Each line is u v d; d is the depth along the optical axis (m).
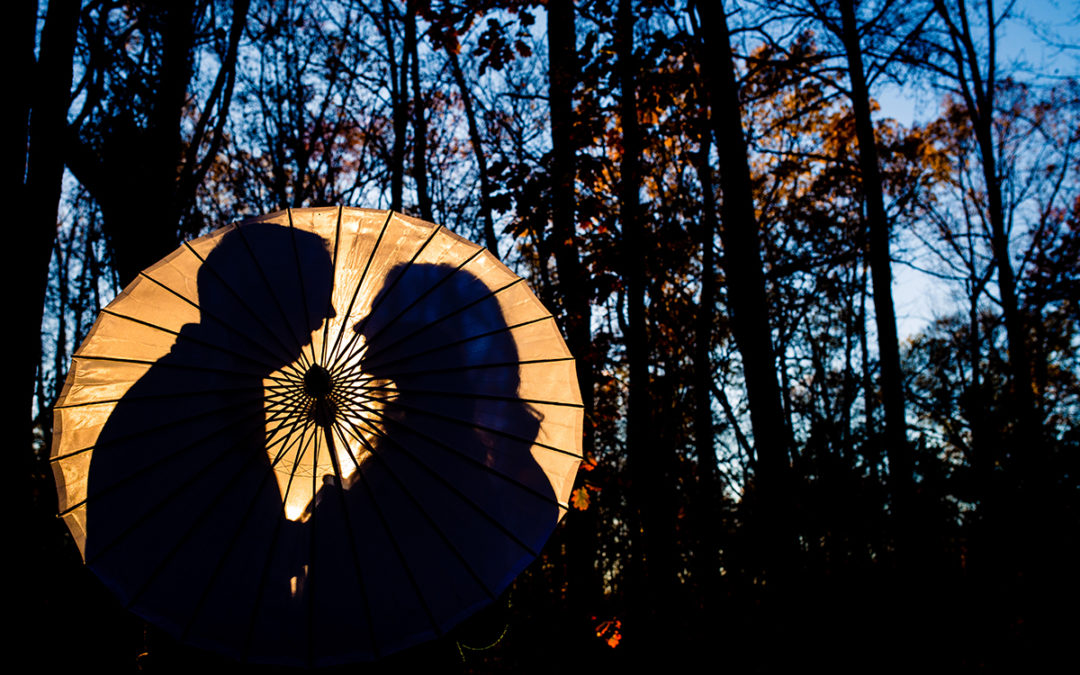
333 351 2.91
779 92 11.96
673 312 9.98
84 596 5.85
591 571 7.41
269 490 2.75
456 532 2.80
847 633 6.71
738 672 6.89
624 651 7.34
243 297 2.87
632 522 8.64
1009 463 11.62
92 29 5.56
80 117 5.17
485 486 2.88
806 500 10.44
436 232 3.08
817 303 14.48
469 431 2.93
